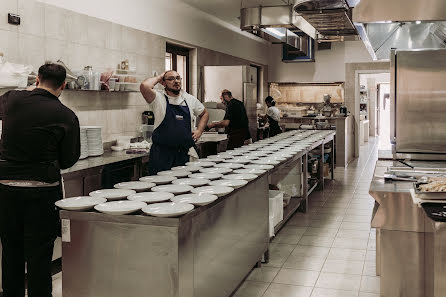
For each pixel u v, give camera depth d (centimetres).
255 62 1220
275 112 1034
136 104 671
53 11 507
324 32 643
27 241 308
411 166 388
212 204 285
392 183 335
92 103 576
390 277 326
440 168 372
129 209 248
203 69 897
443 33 458
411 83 423
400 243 320
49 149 305
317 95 1322
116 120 625
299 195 613
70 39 534
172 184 328
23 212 307
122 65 606
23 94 308
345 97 1283
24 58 470
